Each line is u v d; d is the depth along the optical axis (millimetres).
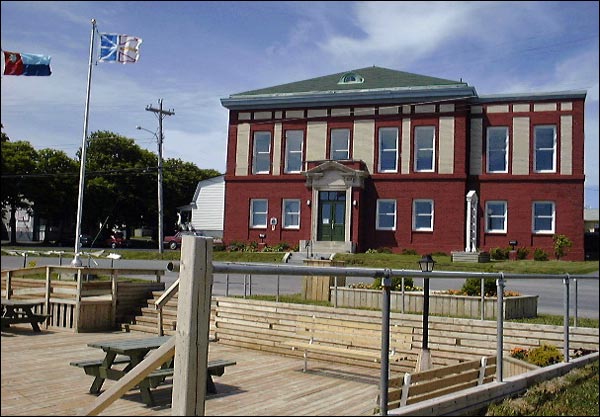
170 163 56812
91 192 48656
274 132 33594
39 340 10898
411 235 30641
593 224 63094
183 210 49969
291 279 19984
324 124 32719
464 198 29938
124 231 59656
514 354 8906
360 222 31031
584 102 28938
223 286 17438
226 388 7312
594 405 7254
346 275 4668
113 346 6793
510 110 30016
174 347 4121
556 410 6934
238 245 33125
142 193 52812
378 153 31609
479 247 29844
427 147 30984
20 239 55438
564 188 28906
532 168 29484
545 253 28406
